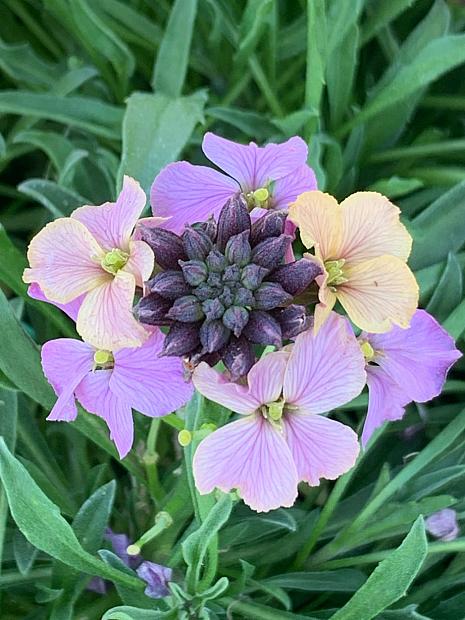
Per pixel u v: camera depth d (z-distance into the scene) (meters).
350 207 0.09
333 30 0.15
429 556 0.13
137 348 0.09
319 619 0.12
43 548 0.10
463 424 0.13
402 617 0.11
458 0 0.17
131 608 0.10
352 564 0.13
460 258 0.14
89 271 0.09
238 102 0.18
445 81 0.18
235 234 0.09
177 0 0.15
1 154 0.16
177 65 0.15
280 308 0.09
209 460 0.09
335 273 0.09
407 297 0.09
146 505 0.13
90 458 0.15
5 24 0.19
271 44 0.17
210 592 0.11
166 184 0.10
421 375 0.10
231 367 0.09
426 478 0.13
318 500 0.14
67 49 0.19
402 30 0.19
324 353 0.09
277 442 0.09
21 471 0.10
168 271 0.09
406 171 0.17
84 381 0.10
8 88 0.19
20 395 0.14
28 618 0.13
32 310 0.15
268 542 0.13
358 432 0.13
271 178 0.10
